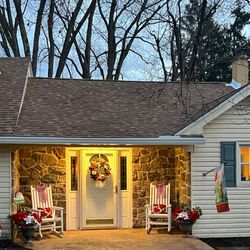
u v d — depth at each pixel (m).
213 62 17.53
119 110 13.15
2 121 11.23
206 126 11.89
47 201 11.90
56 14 23.62
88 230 12.44
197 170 11.78
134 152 12.91
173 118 12.71
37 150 12.47
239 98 11.57
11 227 10.73
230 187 11.87
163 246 10.14
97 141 11.09
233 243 11.23
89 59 24.53
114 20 24.12
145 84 15.31
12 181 10.94
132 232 12.04
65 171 12.58
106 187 12.82
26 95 13.70
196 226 11.67
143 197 12.91
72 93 14.13
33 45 22.81
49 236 11.38
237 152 11.97
